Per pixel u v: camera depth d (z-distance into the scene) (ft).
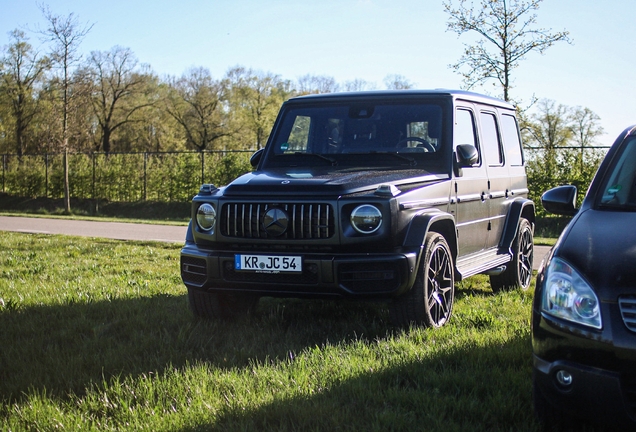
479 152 21.66
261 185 16.99
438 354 14.58
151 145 240.53
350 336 16.88
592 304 10.10
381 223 15.98
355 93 21.13
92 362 14.61
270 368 13.76
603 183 13.28
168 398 12.32
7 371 14.14
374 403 11.88
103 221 73.00
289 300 21.91
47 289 23.86
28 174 116.67
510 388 12.59
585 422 10.95
